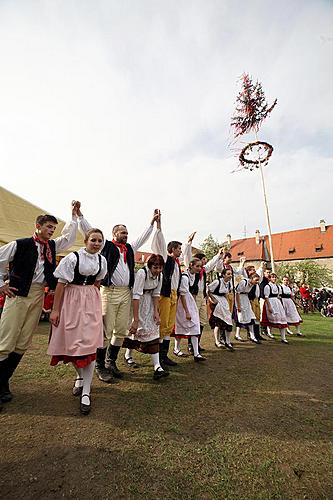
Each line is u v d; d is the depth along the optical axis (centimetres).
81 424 211
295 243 3906
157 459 173
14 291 249
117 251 335
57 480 152
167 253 418
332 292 1622
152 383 307
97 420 218
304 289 1541
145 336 326
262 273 640
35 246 264
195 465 170
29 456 170
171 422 220
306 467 171
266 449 189
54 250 282
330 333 709
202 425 218
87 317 246
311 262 2941
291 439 203
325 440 203
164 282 388
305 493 150
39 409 233
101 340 253
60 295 247
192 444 191
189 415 234
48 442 185
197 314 434
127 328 332
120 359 408
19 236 654
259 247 3975
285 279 703
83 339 237
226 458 177
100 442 188
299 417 238
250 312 588
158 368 321
